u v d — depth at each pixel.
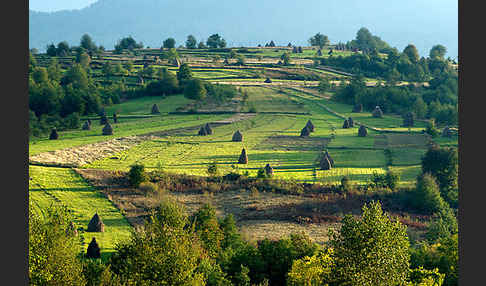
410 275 32.84
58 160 77.38
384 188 68.38
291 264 37.91
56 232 29.61
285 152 93.69
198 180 69.62
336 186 69.44
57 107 136.62
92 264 33.84
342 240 29.36
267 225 53.69
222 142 101.88
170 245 29.92
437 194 62.53
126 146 95.56
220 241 44.34
